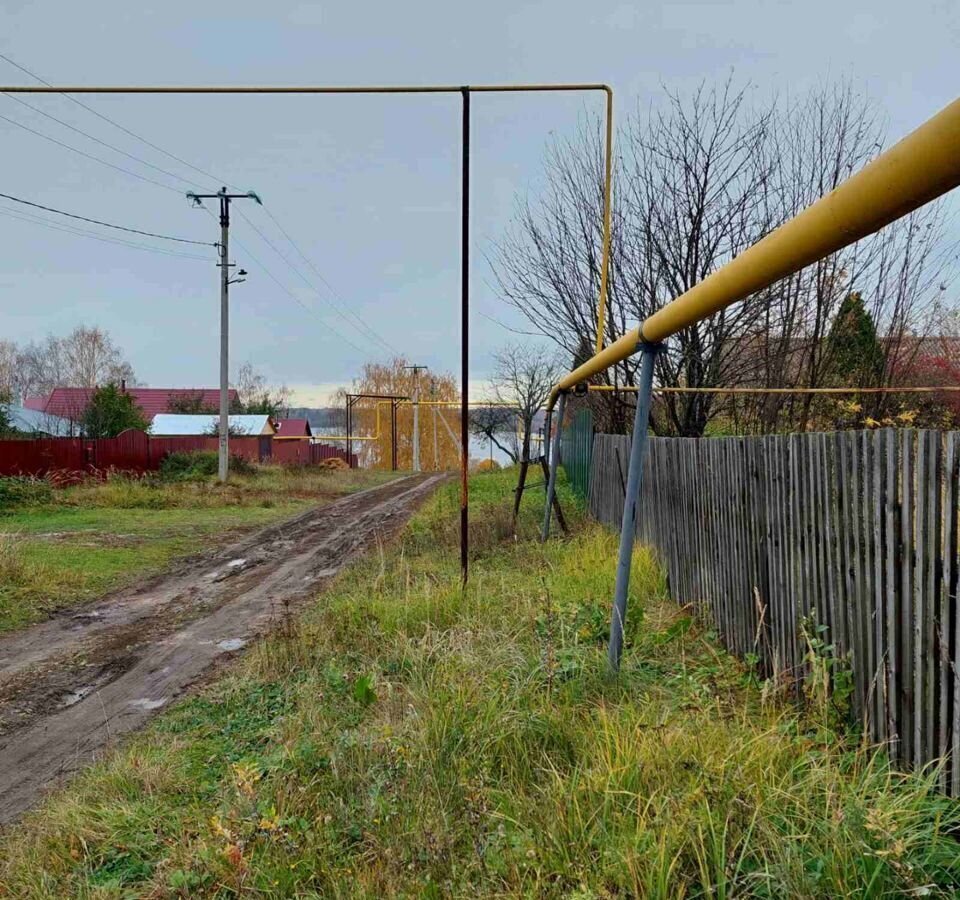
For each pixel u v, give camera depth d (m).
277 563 9.86
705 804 2.21
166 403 50.34
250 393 66.12
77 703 4.80
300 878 2.44
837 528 3.01
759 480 3.89
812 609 3.25
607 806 2.39
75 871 2.73
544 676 3.62
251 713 4.24
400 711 3.69
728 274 2.78
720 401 9.52
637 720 2.97
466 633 4.54
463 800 2.71
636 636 4.40
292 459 39.94
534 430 32.75
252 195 21.14
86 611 7.28
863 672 2.81
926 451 2.37
